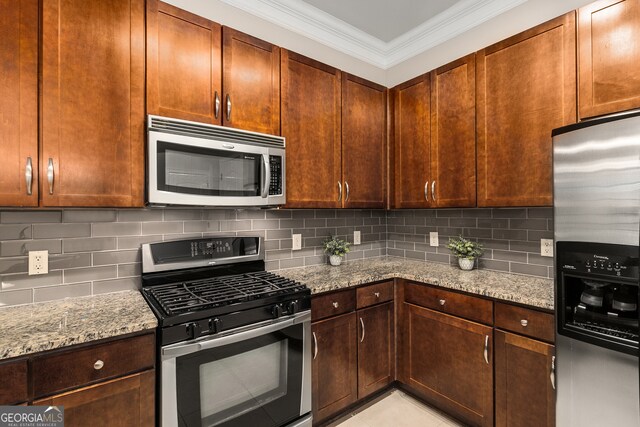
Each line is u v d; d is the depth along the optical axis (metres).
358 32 2.62
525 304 1.63
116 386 1.21
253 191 1.78
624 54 1.45
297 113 2.04
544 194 1.72
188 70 1.63
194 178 1.60
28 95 1.27
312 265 2.53
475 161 2.03
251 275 2.03
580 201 1.29
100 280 1.69
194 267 1.93
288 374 1.66
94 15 1.41
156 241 1.85
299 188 2.04
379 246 3.00
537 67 1.74
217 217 2.07
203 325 1.38
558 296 1.38
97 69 1.41
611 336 1.23
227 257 2.05
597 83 1.53
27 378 1.07
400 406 2.21
